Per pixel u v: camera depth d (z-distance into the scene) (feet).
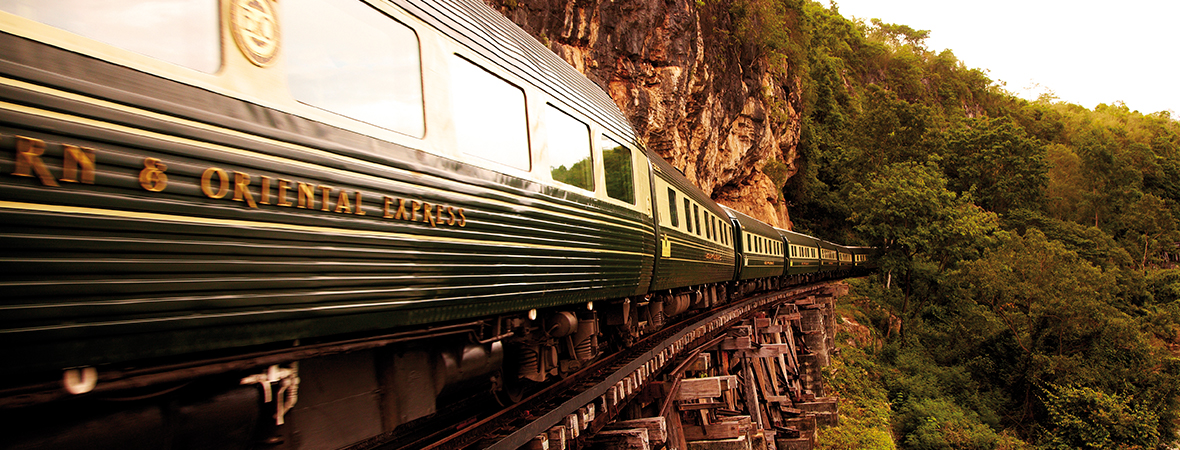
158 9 7.54
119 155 6.78
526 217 15.23
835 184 159.63
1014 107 298.56
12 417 6.79
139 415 7.70
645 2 70.18
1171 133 322.75
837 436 61.93
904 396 87.15
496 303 14.02
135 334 6.91
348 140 9.95
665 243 27.71
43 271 6.11
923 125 151.02
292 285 8.72
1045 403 83.87
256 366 8.83
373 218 10.22
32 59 6.21
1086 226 180.14
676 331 35.68
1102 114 345.31
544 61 18.26
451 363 13.71
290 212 8.73
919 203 107.65
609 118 22.90
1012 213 156.04
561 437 16.58
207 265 7.59
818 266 91.40
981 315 98.37
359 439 11.30
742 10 96.22
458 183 12.60
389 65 11.25
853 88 209.15
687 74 76.18
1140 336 86.53
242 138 8.19
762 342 54.34
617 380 22.24
